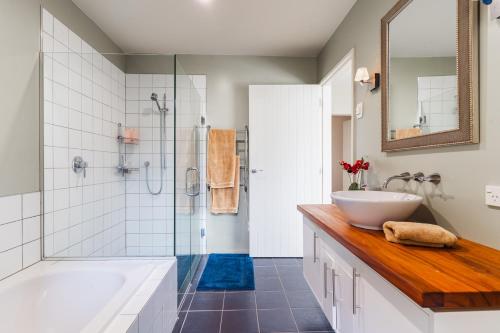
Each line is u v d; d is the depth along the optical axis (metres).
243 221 3.28
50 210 1.85
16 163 1.57
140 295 1.34
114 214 2.51
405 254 0.97
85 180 2.19
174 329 1.79
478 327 0.69
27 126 1.66
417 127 1.41
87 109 2.21
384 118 1.71
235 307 2.06
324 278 1.55
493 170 1.01
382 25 1.72
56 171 1.90
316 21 2.50
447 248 1.03
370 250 1.02
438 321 0.68
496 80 0.99
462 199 1.15
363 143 2.05
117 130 2.56
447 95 1.21
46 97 1.81
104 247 2.39
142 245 2.53
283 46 3.04
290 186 3.12
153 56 2.54
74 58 2.09
